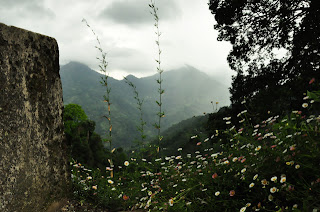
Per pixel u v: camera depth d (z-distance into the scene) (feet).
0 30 5.85
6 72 5.92
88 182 9.27
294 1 30.32
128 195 9.18
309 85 23.12
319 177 5.25
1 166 5.68
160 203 7.14
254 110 26.22
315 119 6.54
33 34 6.70
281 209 4.87
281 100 25.73
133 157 11.78
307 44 29.22
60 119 7.48
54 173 7.15
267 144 7.54
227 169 8.09
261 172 6.39
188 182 8.29
